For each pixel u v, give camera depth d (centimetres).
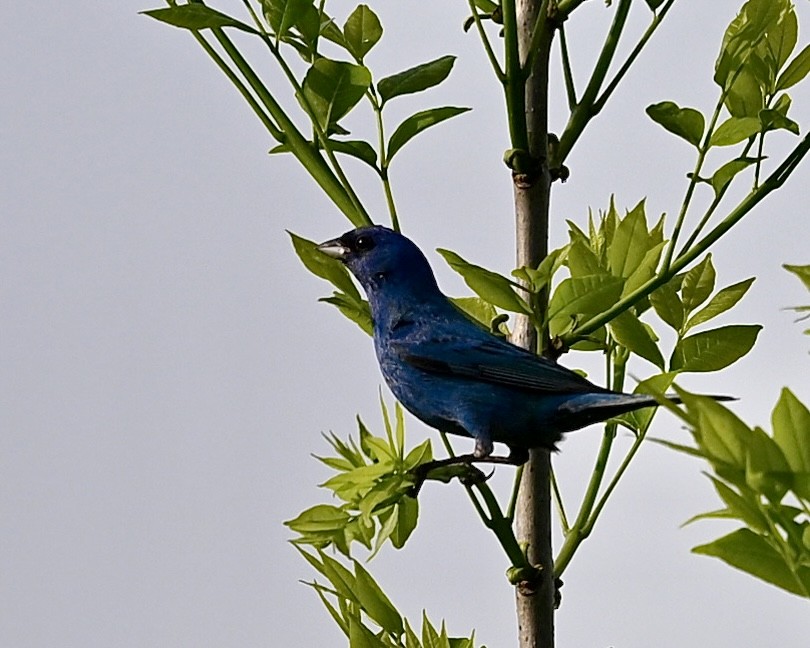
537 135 1020
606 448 1046
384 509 955
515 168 1008
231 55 1016
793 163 960
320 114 1005
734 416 509
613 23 1023
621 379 1115
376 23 1088
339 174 1003
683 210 970
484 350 1207
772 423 520
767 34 1021
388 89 1027
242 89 1020
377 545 899
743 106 1016
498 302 952
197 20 986
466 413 1203
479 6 1113
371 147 1021
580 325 972
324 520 920
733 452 507
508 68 983
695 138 996
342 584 941
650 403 1048
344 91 1000
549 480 1017
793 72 1011
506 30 974
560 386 1133
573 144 1025
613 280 948
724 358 1032
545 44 1023
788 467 508
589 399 1088
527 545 1002
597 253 1137
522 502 1014
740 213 958
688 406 509
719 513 537
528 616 973
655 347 1040
